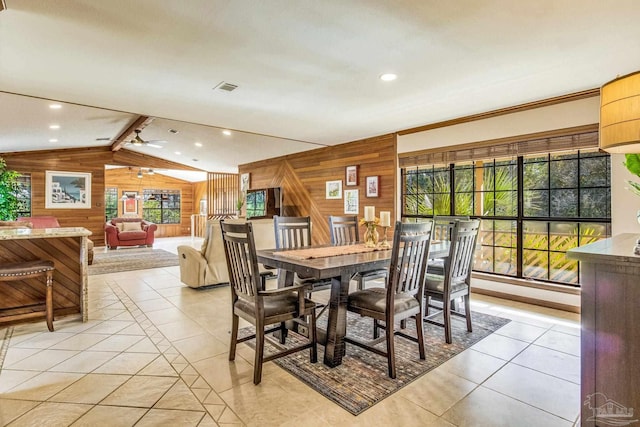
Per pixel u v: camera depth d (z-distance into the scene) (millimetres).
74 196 8680
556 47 2469
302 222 3682
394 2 1919
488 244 4609
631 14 2037
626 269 1443
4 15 1988
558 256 4113
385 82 3162
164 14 2010
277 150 7504
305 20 2096
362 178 5941
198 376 2320
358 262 2475
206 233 4758
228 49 2473
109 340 2934
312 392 2133
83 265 3395
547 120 3748
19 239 3307
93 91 3350
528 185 4223
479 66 2801
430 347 2805
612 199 3348
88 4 1896
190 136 7383
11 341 2908
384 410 1952
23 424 1815
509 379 2295
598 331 1526
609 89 1537
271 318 2295
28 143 7191
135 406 1979
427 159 4902
